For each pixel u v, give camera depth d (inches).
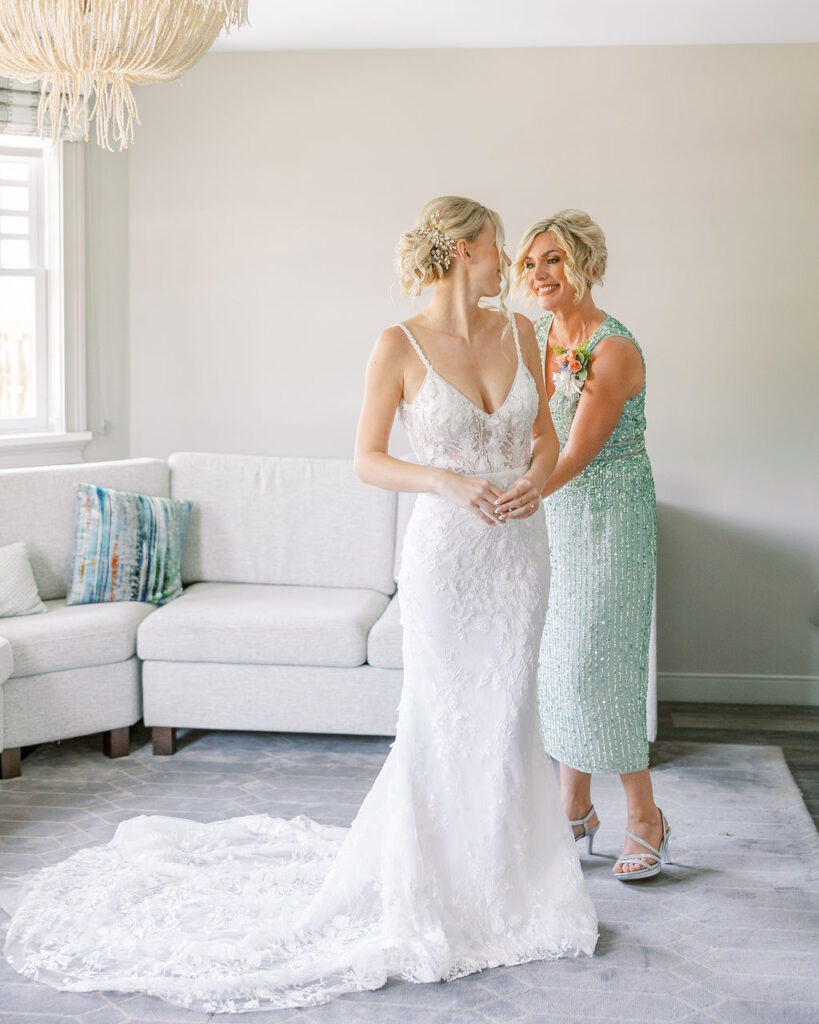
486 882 105.3
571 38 182.5
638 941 108.3
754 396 189.2
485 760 105.7
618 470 119.3
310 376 198.5
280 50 192.4
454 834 105.7
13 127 184.7
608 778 154.2
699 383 189.8
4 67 113.7
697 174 186.7
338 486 182.2
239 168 195.8
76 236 193.6
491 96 189.5
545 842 109.0
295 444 200.1
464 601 104.8
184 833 128.1
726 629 193.8
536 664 108.3
